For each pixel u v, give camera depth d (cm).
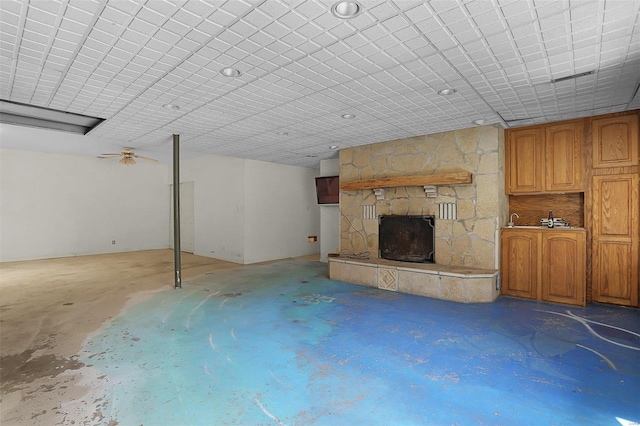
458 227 483
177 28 218
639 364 257
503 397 213
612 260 409
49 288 521
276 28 219
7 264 747
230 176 804
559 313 381
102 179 926
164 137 538
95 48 244
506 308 401
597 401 208
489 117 421
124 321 365
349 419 192
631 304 398
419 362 263
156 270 677
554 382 231
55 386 230
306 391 222
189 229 951
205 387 228
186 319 371
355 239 606
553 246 424
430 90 329
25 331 336
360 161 597
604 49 245
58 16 202
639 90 326
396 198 550
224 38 231
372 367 255
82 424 188
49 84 312
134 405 207
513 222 493
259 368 255
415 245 525
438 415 195
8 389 226
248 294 481
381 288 511
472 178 470
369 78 301
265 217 813
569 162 433
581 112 403
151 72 287
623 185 402
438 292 451
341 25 215
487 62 268
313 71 286
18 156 795
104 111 397
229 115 412
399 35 227
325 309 405
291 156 721
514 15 203
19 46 240
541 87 321
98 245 919
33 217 816
